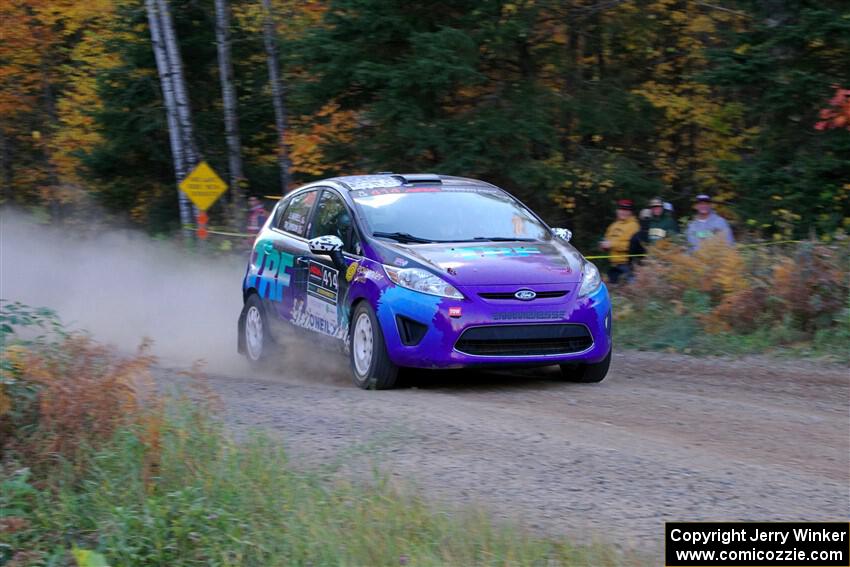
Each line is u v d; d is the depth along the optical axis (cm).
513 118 6431
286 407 2656
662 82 7831
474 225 3212
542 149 6806
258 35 8794
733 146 7512
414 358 2852
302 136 7062
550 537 1664
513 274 2894
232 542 1639
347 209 3256
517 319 2838
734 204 6338
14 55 10419
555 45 7075
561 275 2950
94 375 2139
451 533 1644
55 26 10519
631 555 1581
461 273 2862
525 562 1535
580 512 1791
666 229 5016
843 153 5578
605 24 7381
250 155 9200
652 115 7388
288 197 3778
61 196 10450
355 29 6331
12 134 11450
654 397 2827
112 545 1650
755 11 5703
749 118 6981
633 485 1944
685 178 7744
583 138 7406
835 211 5544
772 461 2125
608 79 7444
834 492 1903
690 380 3144
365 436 2305
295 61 6650
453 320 2805
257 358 3688
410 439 2277
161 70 8025
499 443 2250
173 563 1623
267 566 1595
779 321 3891
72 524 1767
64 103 9744
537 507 1817
